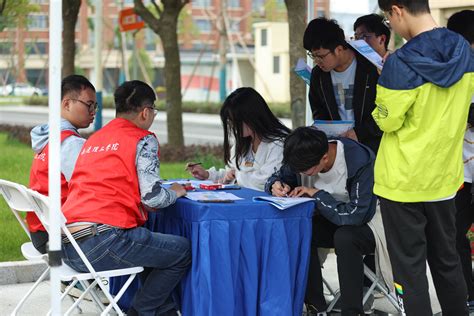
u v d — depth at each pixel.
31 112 32.16
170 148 13.86
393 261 4.35
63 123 4.98
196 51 46.09
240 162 5.34
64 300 5.73
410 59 4.04
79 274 4.26
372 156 4.75
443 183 4.25
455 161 4.29
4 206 8.79
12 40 31.95
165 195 4.41
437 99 4.10
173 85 13.96
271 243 4.52
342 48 5.32
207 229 4.36
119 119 4.59
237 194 4.88
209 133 22.78
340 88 5.52
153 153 4.48
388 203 4.27
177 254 4.43
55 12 3.73
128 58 42.72
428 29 4.14
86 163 4.48
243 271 4.48
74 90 5.00
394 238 4.30
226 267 4.39
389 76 4.08
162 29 13.74
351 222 4.60
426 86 4.05
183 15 41.50
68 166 4.86
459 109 4.18
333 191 4.79
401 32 4.24
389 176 4.22
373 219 4.69
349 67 5.43
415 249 4.29
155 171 4.45
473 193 5.16
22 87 42.59
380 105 4.14
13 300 5.73
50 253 3.83
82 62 46.03
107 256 4.31
